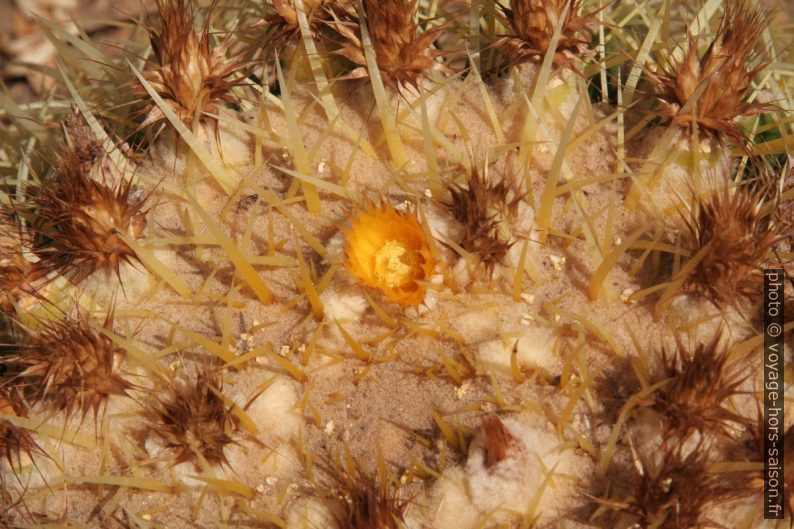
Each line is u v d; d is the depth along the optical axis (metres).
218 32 0.88
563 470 0.76
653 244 0.78
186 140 0.81
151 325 0.81
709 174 0.81
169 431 0.77
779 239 0.78
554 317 0.79
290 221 0.81
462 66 0.87
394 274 0.78
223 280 0.82
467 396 0.78
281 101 0.85
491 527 0.76
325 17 0.84
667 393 0.75
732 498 0.75
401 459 0.78
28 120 0.93
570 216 0.81
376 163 0.83
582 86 0.82
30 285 0.82
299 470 0.78
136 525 0.78
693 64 0.80
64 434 0.79
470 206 0.78
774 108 0.81
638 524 0.75
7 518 0.79
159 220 0.83
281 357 0.79
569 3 0.82
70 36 0.92
